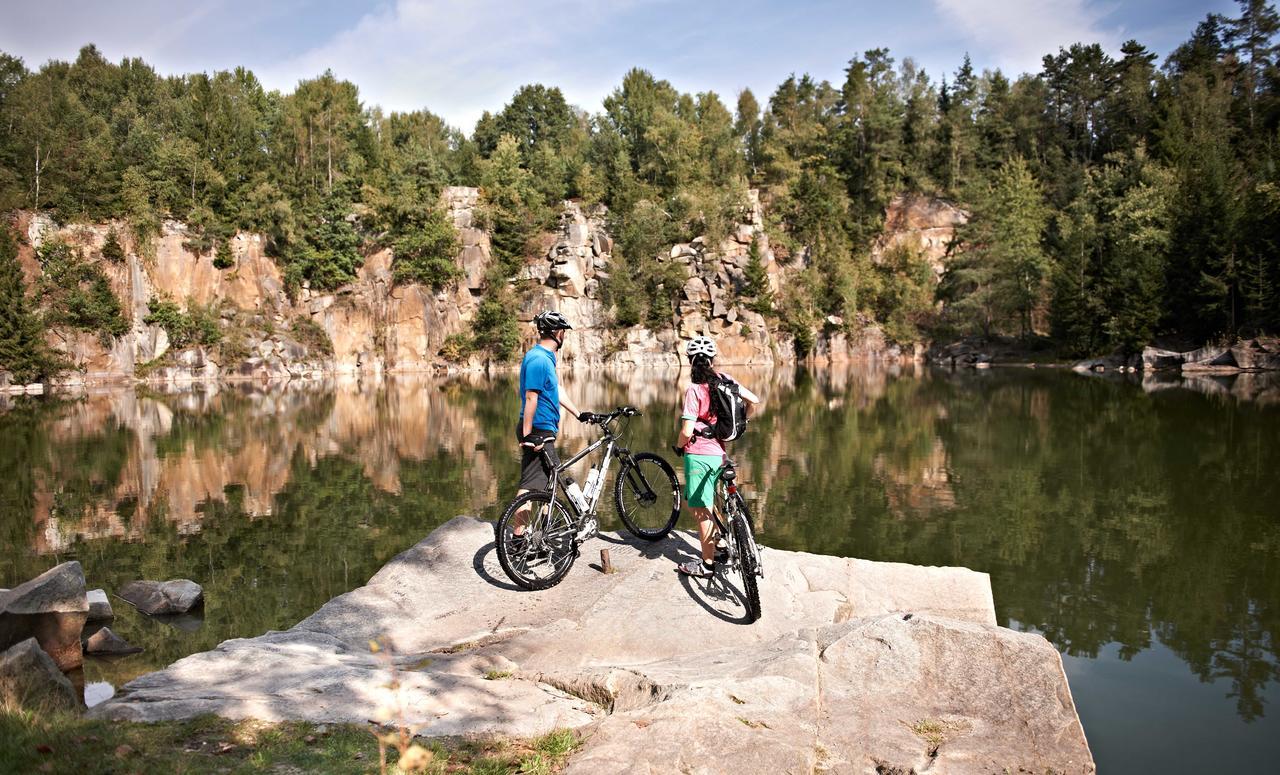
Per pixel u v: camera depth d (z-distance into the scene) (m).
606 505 12.23
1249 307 54.78
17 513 15.87
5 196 66.38
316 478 19.62
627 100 117.81
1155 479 18.31
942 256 93.75
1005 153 103.50
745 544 6.30
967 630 5.61
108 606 9.56
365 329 81.38
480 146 116.81
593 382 59.94
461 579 7.21
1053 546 12.91
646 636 6.11
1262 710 7.05
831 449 23.44
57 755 3.96
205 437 27.89
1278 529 13.67
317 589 11.02
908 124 105.12
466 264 85.75
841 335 87.94
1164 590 10.65
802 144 105.00
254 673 5.37
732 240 89.69
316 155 93.38
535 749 4.30
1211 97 87.38
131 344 69.06
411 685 5.14
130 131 82.12
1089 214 75.19
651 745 4.22
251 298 78.50
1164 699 7.30
